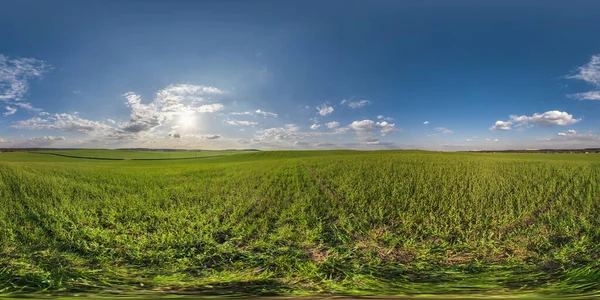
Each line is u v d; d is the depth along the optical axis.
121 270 6.50
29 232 9.01
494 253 7.59
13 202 12.20
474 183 14.59
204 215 10.69
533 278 5.94
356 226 9.89
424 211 11.12
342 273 6.46
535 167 18.42
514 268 6.56
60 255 7.26
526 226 9.58
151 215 10.73
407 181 15.22
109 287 5.61
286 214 10.98
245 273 6.53
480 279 5.95
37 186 14.84
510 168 18.31
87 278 5.96
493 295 5.15
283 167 21.75
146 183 16.33
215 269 6.88
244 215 11.00
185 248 7.82
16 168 20.45
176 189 14.79
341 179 16.02
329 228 9.75
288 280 6.08
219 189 14.98
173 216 10.49
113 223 9.94
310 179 16.48
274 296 5.26
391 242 8.45
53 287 5.54
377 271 6.49
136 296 5.20
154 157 64.94
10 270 6.11
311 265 6.70
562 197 12.15
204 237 8.52
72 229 9.21
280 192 13.98
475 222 10.07
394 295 5.26
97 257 7.22
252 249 8.04
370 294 5.33
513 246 7.97
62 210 11.20
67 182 15.92
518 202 11.59
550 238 8.52
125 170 21.81
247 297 5.20
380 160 24.19
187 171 21.44
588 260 6.77
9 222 9.77
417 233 9.27
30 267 6.38
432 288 5.57
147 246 8.00
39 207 11.55
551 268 6.52
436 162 22.09
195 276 6.41
